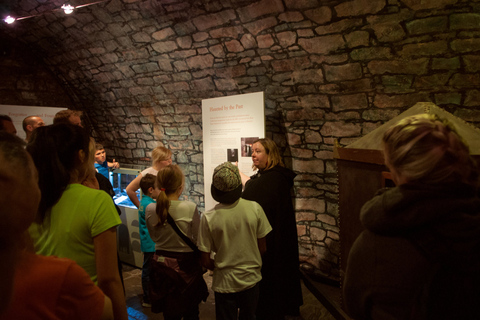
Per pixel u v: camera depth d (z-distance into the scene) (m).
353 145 1.99
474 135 1.60
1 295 0.52
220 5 3.14
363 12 2.69
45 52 5.15
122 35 4.09
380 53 2.85
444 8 2.40
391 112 3.01
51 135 1.20
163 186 2.19
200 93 4.39
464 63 2.53
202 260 2.14
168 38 3.85
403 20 2.59
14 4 3.95
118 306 1.21
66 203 1.18
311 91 3.43
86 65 5.00
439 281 0.68
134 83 4.85
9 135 0.63
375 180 1.78
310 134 3.61
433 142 0.73
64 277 0.69
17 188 0.56
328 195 3.56
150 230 2.29
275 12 3.00
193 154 4.89
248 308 2.11
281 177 2.59
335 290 3.42
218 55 3.77
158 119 5.08
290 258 2.67
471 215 0.67
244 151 3.43
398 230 0.73
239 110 3.41
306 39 3.10
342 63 3.09
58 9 3.91
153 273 2.19
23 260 0.65
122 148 5.91
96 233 1.18
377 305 0.79
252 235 2.06
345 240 2.12
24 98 5.32
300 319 2.87
